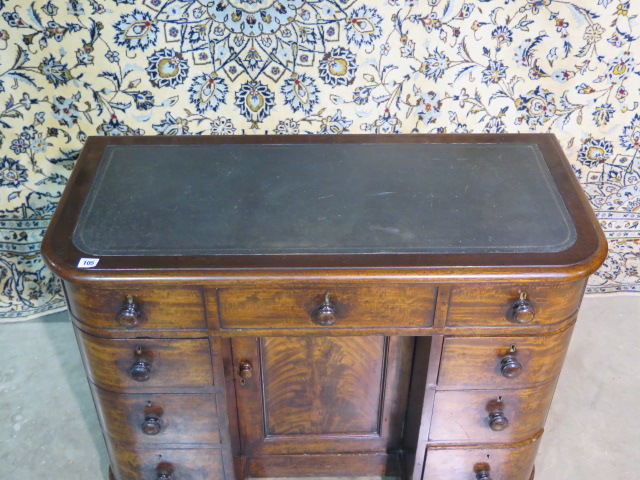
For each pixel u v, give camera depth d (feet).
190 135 5.28
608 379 6.47
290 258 4.18
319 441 5.47
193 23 5.24
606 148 6.14
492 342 4.51
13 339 6.75
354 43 5.37
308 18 5.23
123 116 5.73
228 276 4.09
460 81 5.61
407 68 5.51
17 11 5.16
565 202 4.65
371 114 5.78
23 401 6.24
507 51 5.47
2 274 6.59
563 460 5.85
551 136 5.29
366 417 5.36
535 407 4.89
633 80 5.70
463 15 5.26
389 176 4.86
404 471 5.49
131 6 5.14
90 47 5.34
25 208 6.23
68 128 5.79
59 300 6.88
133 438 4.98
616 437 6.01
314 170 4.92
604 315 7.00
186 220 4.47
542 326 4.43
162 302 4.25
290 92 5.63
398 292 4.25
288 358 4.91
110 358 4.52
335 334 4.47
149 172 4.88
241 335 4.43
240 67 5.48
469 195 4.70
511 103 5.77
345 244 4.28
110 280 4.08
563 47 5.48
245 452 5.52
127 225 4.42
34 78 5.49
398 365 4.98
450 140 5.24
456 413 4.89
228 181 4.81
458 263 4.14
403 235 4.35
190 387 4.69
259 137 5.25
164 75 5.50
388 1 5.16
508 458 5.16
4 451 5.87
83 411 6.18
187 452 5.08
